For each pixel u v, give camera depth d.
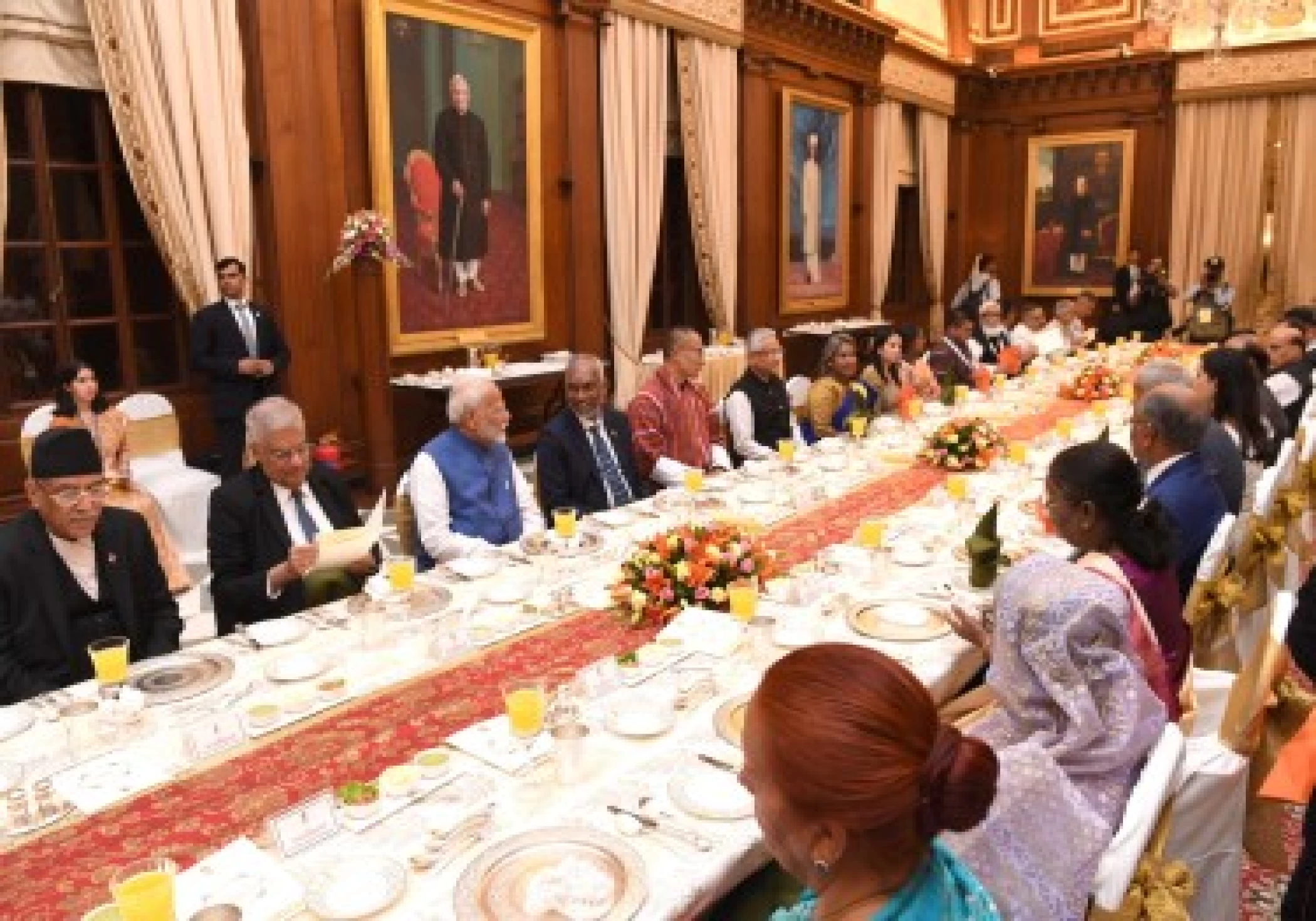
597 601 2.94
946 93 14.32
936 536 3.54
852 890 1.08
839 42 11.87
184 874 1.62
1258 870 2.95
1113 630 1.90
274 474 3.32
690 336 5.16
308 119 6.75
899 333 8.26
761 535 3.62
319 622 2.76
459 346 7.97
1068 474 2.36
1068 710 1.87
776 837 1.08
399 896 1.56
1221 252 13.78
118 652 2.22
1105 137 14.33
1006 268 15.34
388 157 7.20
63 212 5.97
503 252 8.31
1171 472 3.28
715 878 1.61
